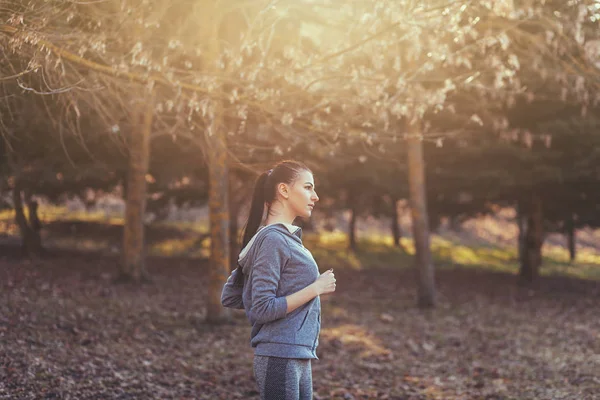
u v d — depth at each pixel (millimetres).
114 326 7383
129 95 5523
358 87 5188
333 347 7699
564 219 17125
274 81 5363
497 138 13633
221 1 6160
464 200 16656
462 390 5844
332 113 6328
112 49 5078
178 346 6883
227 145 6617
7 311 6988
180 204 17703
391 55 5711
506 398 5453
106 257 15508
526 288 15188
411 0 4488
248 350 7074
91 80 4879
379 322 9938
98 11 4629
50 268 12305
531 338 8750
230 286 2645
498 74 5602
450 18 4801
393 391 5773
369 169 15078
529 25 8883
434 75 6703
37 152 11414
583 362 6891
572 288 15344
